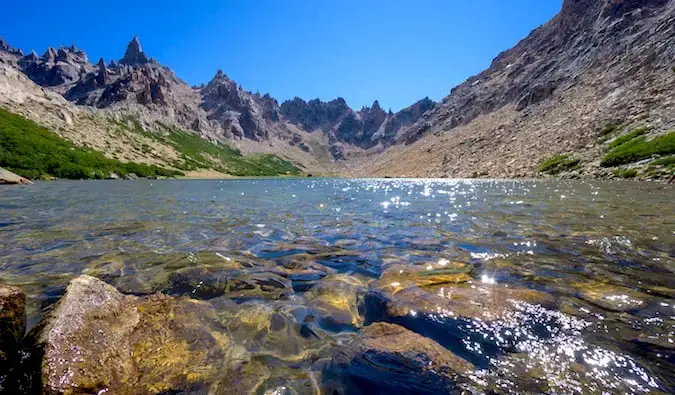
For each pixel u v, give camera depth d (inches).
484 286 235.3
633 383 127.8
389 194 1233.4
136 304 210.8
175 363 151.0
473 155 3885.3
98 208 746.2
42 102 5703.7
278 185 2347.4
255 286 246.1
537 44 6771.7
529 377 134.3
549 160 2514.8
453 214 608.4
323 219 571.5
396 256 322.3
